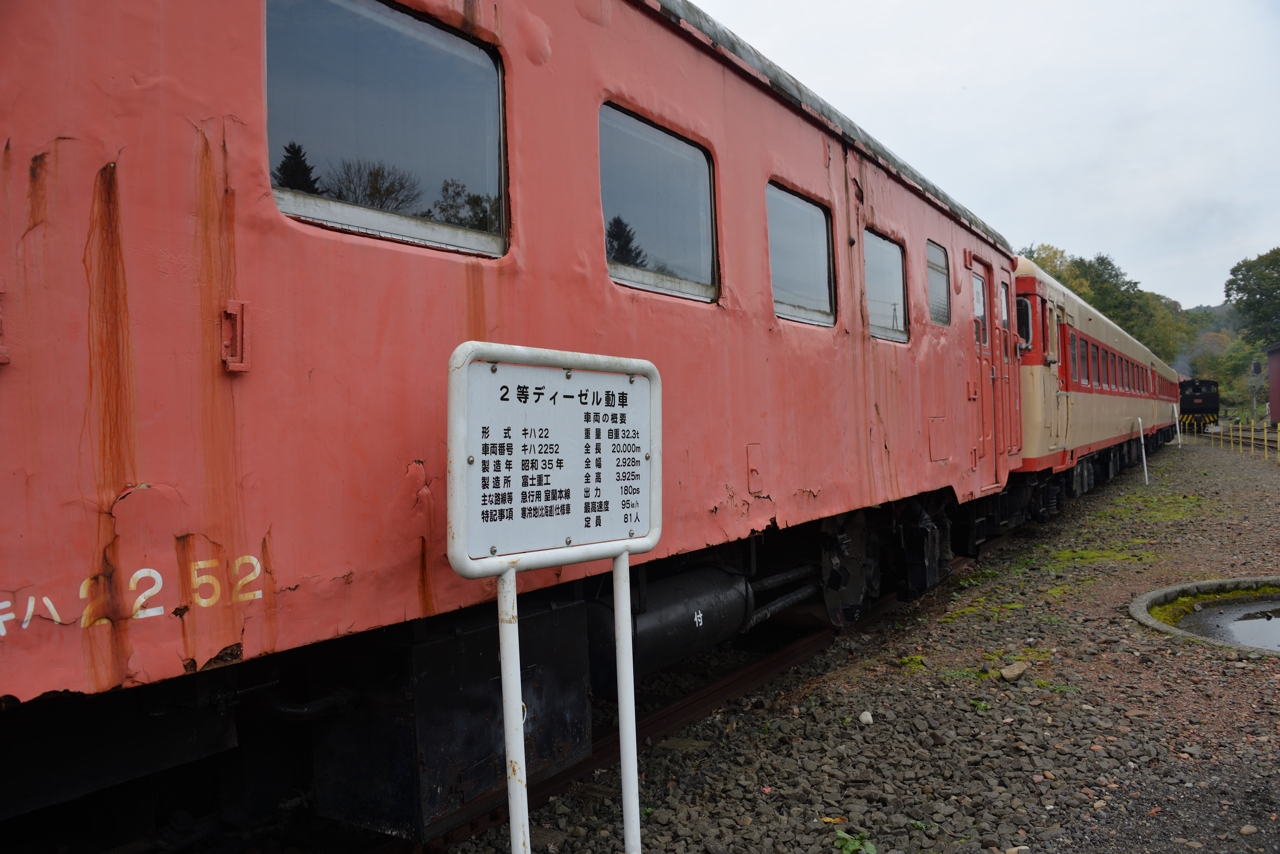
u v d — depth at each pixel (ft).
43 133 5.37
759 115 13.85
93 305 5.57
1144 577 25.11
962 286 23.88
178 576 5.97
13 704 5.17
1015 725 13.83
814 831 10.51
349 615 7.12
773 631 20.88
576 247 9.73
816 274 15.78
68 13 5.50
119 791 8.28
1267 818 10.66
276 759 8.98
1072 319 41.78
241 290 6.40
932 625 20.92
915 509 22.74
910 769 12.28
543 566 7.36
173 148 6.02
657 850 10.04
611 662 11.73
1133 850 10.00
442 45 8.33
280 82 6.88
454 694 8.65
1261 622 21.71
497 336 8.63
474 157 8.63
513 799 7.14
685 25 11.86
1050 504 38.81
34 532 5.29
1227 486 49.34
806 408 14.84
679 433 11.41
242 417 6.38
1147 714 14.21
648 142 11.37
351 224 7.38
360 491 7.22
